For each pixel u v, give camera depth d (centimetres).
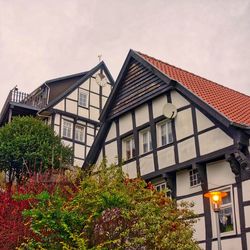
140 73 1716
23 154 2088
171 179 1480
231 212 1280
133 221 977
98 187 1004
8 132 2189
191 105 1455
